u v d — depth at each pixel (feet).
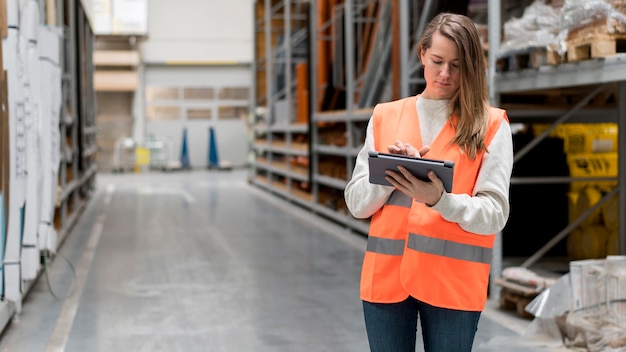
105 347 14.29
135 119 76.79
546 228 22.20
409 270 6.91
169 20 77.71
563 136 22.16
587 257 21.09
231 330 15.53
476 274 6.92
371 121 7.59
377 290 7.13
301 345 14.40
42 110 18.11
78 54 31.35
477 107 6.90
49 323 16.10
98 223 33.81
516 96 19.10
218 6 78.33
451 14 7.06
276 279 21.08
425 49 7.12
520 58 16.07
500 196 6.83
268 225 33.53
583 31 13.52
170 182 60.80
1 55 14.46
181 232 31.07
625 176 18.71
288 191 44.29
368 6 33.78
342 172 32.94
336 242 28.43
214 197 47.52
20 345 14.40
